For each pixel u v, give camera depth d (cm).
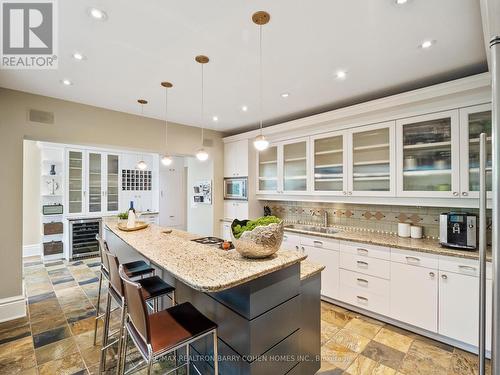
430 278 240
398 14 162
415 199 271
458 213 245
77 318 286
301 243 348
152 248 206
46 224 503
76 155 537
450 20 167
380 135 299
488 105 227
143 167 426
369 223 342
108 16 165
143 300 127
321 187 359
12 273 281
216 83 268
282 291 161
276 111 362
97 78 256
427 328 242
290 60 221
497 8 94
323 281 323
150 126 391
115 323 275
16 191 281
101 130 344
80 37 188
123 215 371
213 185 471
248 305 141
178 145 423
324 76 251
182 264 158
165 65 230
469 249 232
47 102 302
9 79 256
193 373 196
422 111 264
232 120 408
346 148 326
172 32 182
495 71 96
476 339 217
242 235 161
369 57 216
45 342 241
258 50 206
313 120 340
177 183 679
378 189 303
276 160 418
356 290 292
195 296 189
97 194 562
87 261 508
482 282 116
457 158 243
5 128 276
